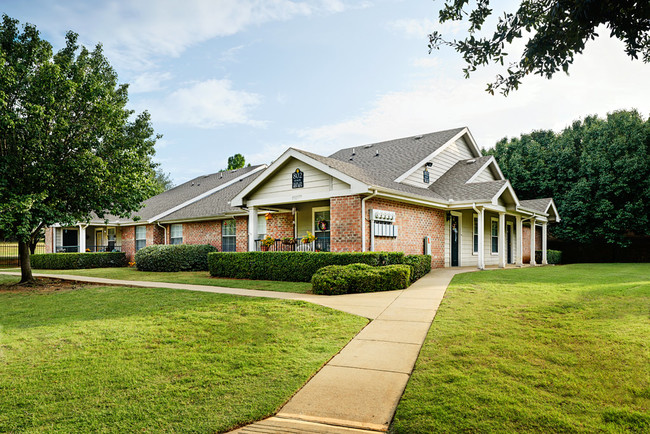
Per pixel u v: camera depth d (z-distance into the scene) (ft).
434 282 36.14
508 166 91.86
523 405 11.37
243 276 43.50
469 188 52.08
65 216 40.91
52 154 39.55
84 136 42.29
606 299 24.38
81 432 10.74
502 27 13.02
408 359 15.81
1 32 38.88
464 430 10.19
